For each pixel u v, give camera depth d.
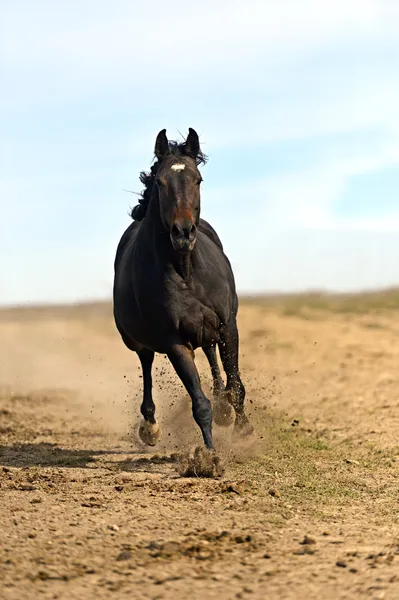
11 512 8.79
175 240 10.23
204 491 9.74
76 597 6.48
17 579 6.81
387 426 14.83
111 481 10.42
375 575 6.89
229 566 7.11
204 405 10.76
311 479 10.56
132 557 7.31
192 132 11.30
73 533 8.00
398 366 23.30
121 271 12.10
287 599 6.43
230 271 11.95
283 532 8.11
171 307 10.79
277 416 15.98
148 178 11.66
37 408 18.88
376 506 9.27
